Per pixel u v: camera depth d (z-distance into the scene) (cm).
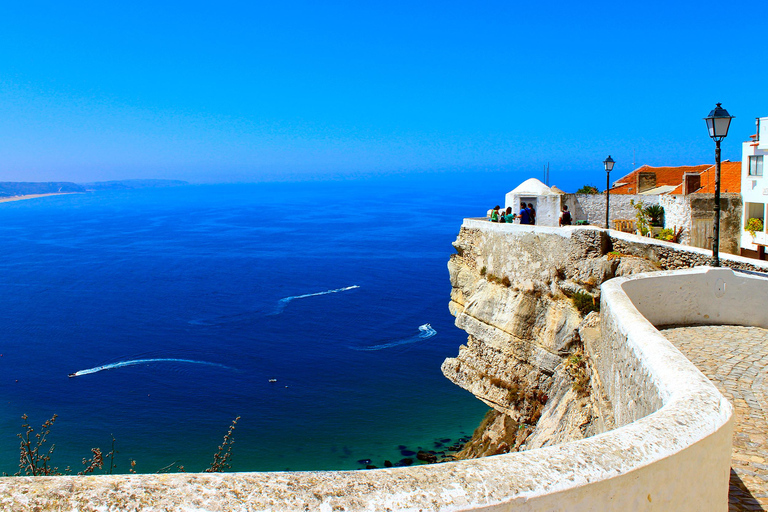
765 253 2839
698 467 375
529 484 293
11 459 4297
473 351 2655
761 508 507
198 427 5022
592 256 2153
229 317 9050
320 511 255
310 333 7956
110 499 244
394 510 262
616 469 320
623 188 4706
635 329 687
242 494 259
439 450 4431
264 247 17775
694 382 473
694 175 3638
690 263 1783
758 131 2867
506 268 2527
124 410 5422
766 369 865
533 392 2341
